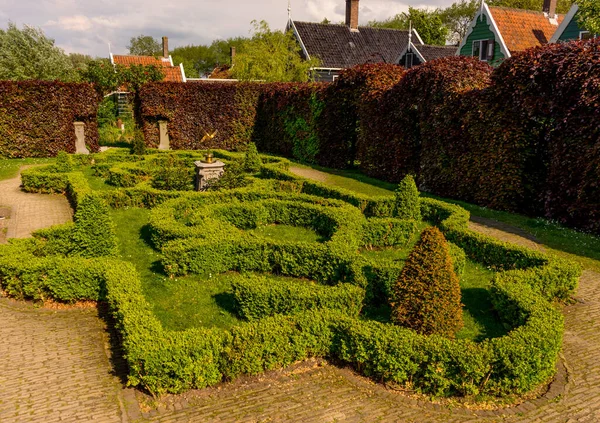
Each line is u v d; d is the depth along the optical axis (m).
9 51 32.94
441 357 4.66
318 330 5.20
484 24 24.28
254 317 6.12
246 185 13.52
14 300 7.01
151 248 9.01
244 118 26.19
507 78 11.66
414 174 15.42
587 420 4.39
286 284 6.16
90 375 5.12
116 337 5.99
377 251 9.01
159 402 4.62
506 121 11.84
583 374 5.15
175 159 18.88
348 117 19.11
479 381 4.70
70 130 22.91
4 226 11.00
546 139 11.28
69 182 13.89
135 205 12.20
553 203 11.23
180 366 4.66
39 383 4.95
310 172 18.58
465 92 12.96
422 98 14.44
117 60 41.53
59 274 6.73
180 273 7.59
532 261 7.45
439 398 4.70
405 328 5.20
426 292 5.27
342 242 7.92
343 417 4.40
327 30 34.25
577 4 18.17
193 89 25.48
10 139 21.78
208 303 6.68
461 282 7.52
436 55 30.41
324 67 32.22
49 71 34.03
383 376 4.89
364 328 5.06
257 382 4.94
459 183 13.55
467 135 13.05
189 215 10.55
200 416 4.41
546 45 11.27
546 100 10.95
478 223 11.03
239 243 7.73
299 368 5.16
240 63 31.55
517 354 4.64
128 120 33.72
